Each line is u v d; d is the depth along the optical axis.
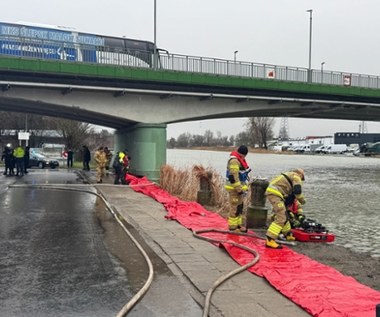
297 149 117.31
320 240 9.14
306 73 32.16
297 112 37.66
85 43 26.52
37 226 10.61
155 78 26.69
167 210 12.89
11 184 22.03
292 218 9.30
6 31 24.36
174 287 5.96
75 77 25.02
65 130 52.44
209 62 28.56
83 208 13.84
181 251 7.93
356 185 27.67
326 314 4.74
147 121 28.41
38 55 24.67
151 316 4.95
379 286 6.21
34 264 7.12
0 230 10.08
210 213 12.23
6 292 5.72
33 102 25.97
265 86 30.08
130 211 12.96
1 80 23.56
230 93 29.66
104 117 29.28
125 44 28.08
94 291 5.79
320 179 32.34
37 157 39.19
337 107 35.44
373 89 34.41
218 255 7.66
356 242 11.04
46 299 5.47
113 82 26.20
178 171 19.03
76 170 35.41
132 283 6.16
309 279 6.11
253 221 10.70
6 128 65.44
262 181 10.81
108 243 8.73
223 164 41.91
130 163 30.34
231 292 5.65
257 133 130.50
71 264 7.14
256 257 7.20
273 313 4.91
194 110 29.80
